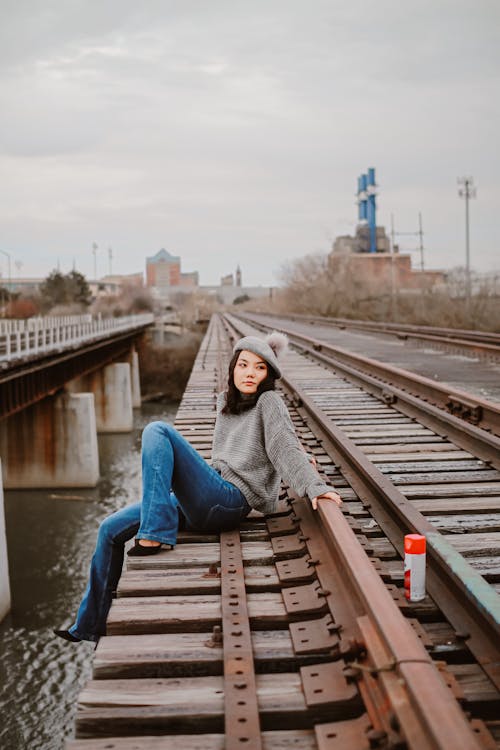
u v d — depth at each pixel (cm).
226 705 263
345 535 349
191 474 429
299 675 289
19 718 1059
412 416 977
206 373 1680
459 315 4772
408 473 665
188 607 354
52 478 3155
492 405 839
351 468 655
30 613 1586
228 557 412
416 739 199
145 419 5641
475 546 452
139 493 3027
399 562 421
